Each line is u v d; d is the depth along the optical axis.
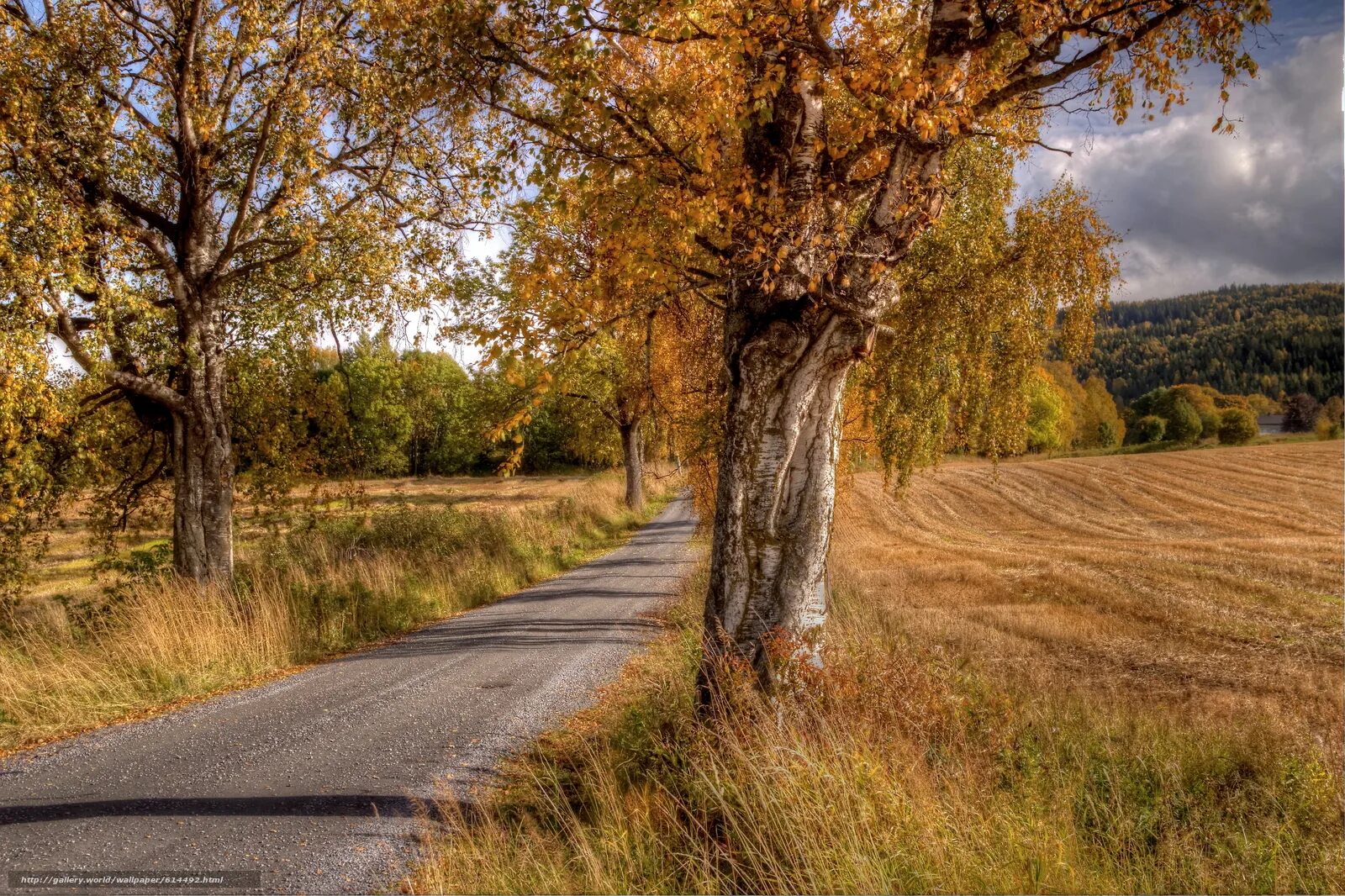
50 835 4.72
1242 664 12.19
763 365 6.01
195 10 10.95
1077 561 24.73
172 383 12.66
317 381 14.37
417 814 5.04
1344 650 12.98
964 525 38.97
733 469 6.18
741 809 4.43
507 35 5.77
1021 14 5.10
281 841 4.64
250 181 11.77
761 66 5.75
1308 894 4.92
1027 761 6.11
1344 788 6.40
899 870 3.85
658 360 12.48
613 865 4.16
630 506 35.44
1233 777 6.86
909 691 5.97
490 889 3.93
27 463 10.84
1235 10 5.09
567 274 5.71
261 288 13.34
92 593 13.47
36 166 9.75
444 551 18.02
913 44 5.63
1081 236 10.84
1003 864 4.04
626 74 6.27
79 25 10.42
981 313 11.29
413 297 13.19
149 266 12.29
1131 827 5.49
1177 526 35.75
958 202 11.03
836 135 6.46
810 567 6.10
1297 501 40.28
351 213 12.34
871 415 12.75
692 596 13.24
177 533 11.95
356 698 7.99
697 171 5.72
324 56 11.45
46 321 9.54
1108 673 11.73
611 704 7.66
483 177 6.24
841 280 5.66
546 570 19.61
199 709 7.70
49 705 7.44
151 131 11.30
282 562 14.08
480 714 7.34
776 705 5.48
